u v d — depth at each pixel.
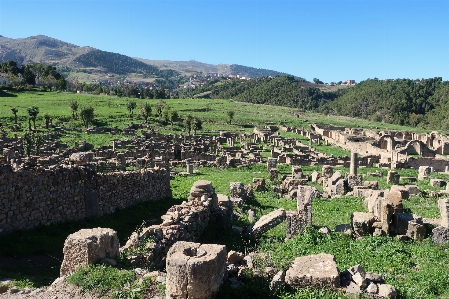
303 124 128.50
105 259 13.15
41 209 18.50
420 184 39.12
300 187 20.97
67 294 11.55
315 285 11.88
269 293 11.72
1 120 84.88
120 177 24.05
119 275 12.27
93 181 21.70
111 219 21.98
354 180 35.00
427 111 173.62
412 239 19.17
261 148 73.56
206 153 60.00
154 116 112.31
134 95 191.25
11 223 17.09
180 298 10.48
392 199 20.42
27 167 18.58
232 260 13.69
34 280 13.30
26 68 183.75
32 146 50.22
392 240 18.81
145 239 15.28
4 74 178.62
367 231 19.58
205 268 10.52
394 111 174.38
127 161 46.72
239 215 24.98
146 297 11.23
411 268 15.59
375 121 168.38
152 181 27.56
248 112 149.88
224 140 85.00
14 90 148.75
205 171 47.16
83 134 77.12
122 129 85.94
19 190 17.45
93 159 44.28
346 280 12.24
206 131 99.44
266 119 130.75
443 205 19.91
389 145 81.75
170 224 17.16
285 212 21.11
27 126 79.50
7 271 13.95
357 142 83.12
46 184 18.78
